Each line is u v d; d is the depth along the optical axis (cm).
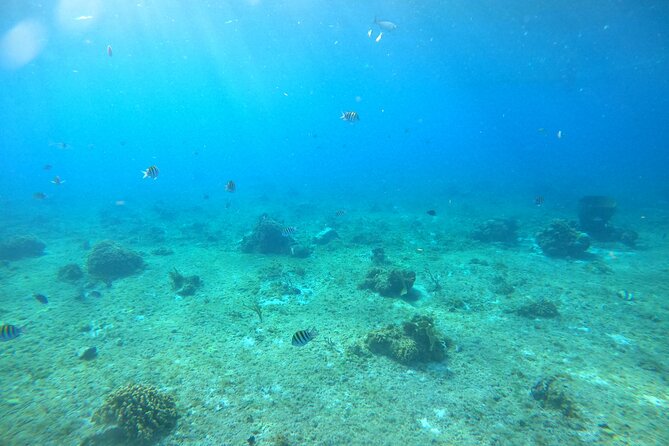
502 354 748
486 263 1358
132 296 1095
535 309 931
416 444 511
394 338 757
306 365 711
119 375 684
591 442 508
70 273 1248
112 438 520
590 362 713
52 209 3184
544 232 1534
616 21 2427
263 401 606
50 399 613
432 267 1332
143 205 3497
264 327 882
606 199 1686
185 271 1340
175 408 577
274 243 1606
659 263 1295
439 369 696
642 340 791
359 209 2911
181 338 830
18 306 1013
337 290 1125
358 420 559
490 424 550
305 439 520
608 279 1158
